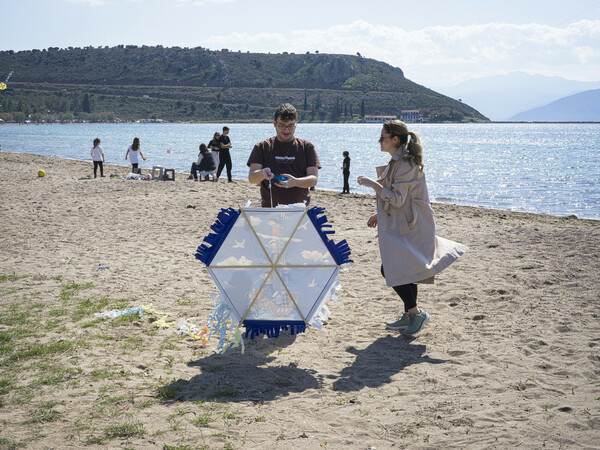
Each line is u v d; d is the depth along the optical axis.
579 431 3.27
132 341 4.95
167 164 33.75
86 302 6.06
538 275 6.92
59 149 52.59
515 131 172.00
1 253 8.56
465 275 7.11
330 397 3.81
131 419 3.46
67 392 3.86
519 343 4.78
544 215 14.60
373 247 9.14
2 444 3.13
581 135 125.56
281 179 4.78
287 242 4.45
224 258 4.46
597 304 5.77
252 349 4.83
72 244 9.30
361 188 22.89
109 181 20.09
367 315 5.76
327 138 95.19
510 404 3.64
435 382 4.03
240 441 3.20
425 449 3.11
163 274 7.38
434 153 53.09
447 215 14.02
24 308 5.86
